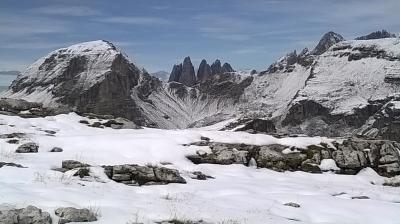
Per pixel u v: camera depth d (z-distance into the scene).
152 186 23.00
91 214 15.02
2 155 26.53
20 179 20.25
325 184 29.03
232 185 25.25
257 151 34.94
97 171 23.17
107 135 36.03
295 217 18.83
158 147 32.66
